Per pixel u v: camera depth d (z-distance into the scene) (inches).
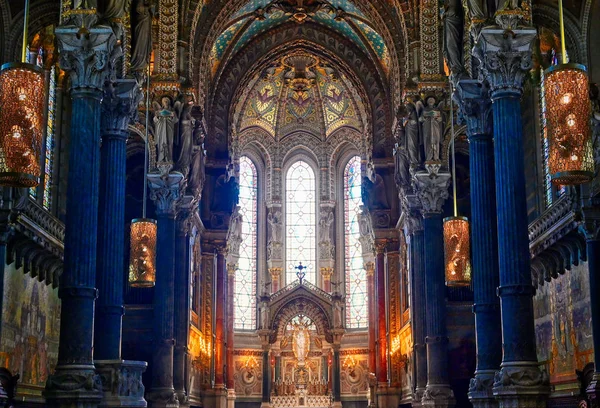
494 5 797.2
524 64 773.3
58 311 1218.6
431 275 1254.3
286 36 1808.6
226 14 1508.4
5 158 619.5
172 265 1240.2
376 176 1792.6
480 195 888.9
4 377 931.3
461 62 957.2
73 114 762.2
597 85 1023.6
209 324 1777.8
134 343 1435.8
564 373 1116.5
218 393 1777.8
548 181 1220.5
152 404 1200.2
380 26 1488.7
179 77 1254.9
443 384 1228.5
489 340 851.4
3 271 933.2
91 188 756.0
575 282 1071.0
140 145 1504.7
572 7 1050.1
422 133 1282.0
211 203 1818.4
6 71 624.7
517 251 745.6
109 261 871.7
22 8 1080.8
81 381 709.9
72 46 759.1
